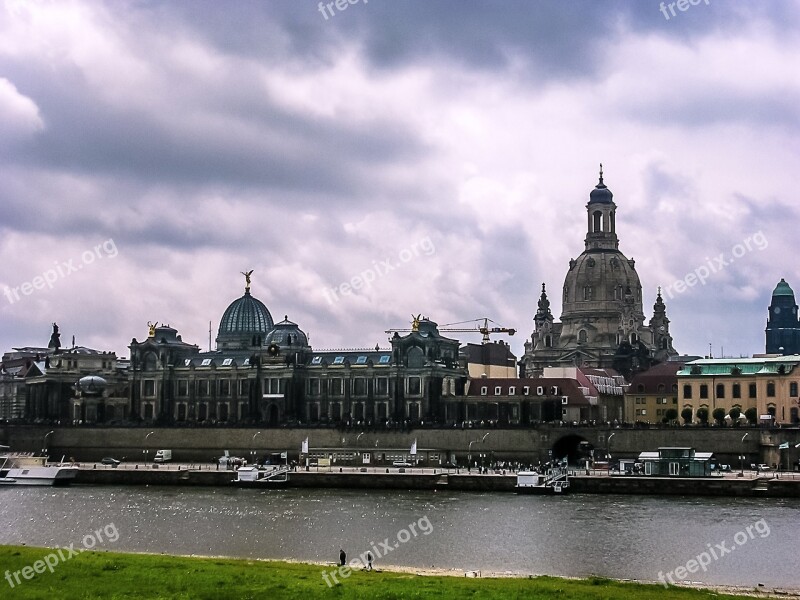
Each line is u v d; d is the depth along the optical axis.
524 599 104.56
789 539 162.00
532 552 153.50
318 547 159.75
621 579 134.00
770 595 122.50
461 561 147.38
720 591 122.81
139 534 173.12
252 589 105.88
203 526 181.25
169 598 101.19
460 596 104.75
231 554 154.88
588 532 170.12
